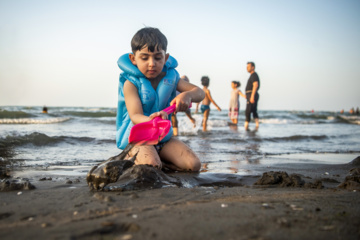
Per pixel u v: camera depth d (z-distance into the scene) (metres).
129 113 3.09
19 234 1.27
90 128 9.00
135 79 3.16
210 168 3.53
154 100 3.21
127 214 1.51
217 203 1.75
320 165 3.85
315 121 18.48
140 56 3.03
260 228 1.32
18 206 1.75
